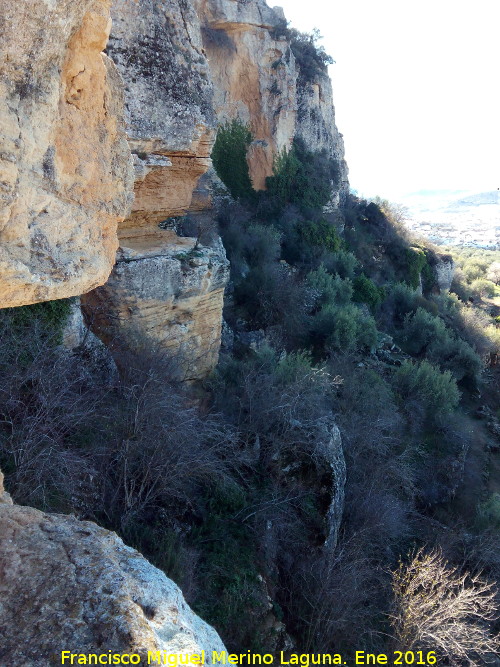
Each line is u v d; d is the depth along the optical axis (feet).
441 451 60.75
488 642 29.91
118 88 13.64
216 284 42.73
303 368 48.32
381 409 55.36
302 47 117.70
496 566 41.06
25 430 25.00
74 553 11.35
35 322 29.30
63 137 11.84
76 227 12.69
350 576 31.27
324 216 111.86
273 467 37.40
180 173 41.32
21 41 10.02
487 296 155.94
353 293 95.40
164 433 29.63
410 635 28.91
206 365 44.78
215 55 95.09
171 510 31.09
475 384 84.64
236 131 99.14
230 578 29.45
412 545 43.42
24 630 9.48
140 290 36.94
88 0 11.13
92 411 27.61
